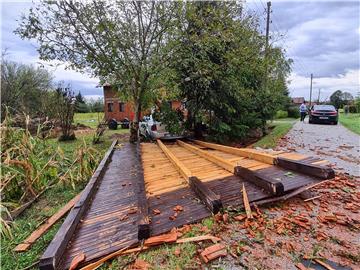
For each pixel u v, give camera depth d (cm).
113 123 1981
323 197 346
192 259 211
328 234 248
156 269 201
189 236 240
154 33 898
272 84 1279
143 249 223
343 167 514
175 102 1143
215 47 964
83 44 902
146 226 234
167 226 254
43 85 2103
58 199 419
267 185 325
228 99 1054
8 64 1964
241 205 296
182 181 396
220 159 489
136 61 919
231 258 212
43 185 452
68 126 1162
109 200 339
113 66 919
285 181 354
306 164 382
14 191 411
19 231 306
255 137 1234
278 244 230
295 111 2927
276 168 427
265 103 1246
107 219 279
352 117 2216
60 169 540
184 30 911
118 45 871
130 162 597
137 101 1002
